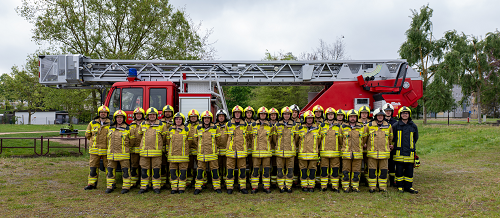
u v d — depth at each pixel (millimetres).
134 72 7703
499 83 25250
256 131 6137
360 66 8141
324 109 7895
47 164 9570
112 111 7430
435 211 4863
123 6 16953
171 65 8305
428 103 23359
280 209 5035
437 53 24547
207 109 7328
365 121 6438
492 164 8992
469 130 16219
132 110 7379
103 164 6676
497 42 25016
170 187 6719
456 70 22391
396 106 7828
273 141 6410
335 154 6207
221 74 8234
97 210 4977
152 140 6070
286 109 6156
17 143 13570
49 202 5445
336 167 6348
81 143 14867
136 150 6441
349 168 6316
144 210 4984
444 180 7250
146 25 17688
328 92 7938
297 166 6922
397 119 7051
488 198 5465
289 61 8164
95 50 16688
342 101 7922
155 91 7410
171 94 7414
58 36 15977
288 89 23641
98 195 5969
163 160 6703
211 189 6570
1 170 8391
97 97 17406
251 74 8289
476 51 26203
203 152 6004
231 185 6152
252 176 6207
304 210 4957
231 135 6105
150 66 8297
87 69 8266
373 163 6230
